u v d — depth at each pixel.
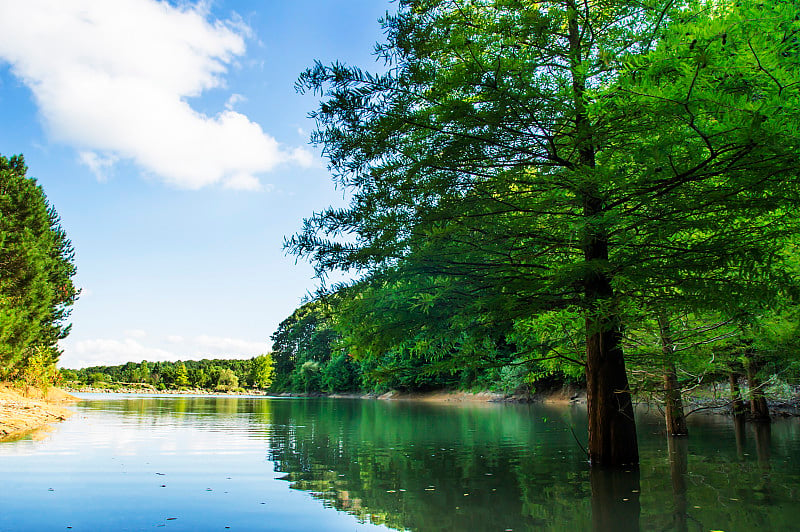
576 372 10.35
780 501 5.93
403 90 7.41
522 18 7.63
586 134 6.81
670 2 7.35
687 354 10.48
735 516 5.30
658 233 6.67
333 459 9.47
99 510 5.63
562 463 8.88
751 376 16.39
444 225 7.70
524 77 6.87
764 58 4.69
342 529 4.98
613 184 6.88
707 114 5.29
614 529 4.91
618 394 8.39
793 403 18.47
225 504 5.95
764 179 5.56
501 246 8.16
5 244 27.61
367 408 30.73
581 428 15.98
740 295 6.30
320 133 8.12
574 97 6.71
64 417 18.89
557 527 5.01
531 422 18.44
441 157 7.62
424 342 9.20
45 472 7.81
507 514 5.52
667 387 11.69
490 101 7.04
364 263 8.20
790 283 6.10
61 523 5.12
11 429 13.90
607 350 8.50
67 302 38.00
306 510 5.70
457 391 46.28
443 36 7.91
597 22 8.29
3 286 27.17
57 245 38.19
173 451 10.34
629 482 7.09
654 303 7.05
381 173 8.12
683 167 6.20
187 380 113.25
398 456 9.87
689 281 6.63
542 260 8.84
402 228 8.00
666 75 5.48
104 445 11.07
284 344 88.75
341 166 8.28
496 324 8.52
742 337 10.51
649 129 6.30
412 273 8.14
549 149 7.75
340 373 64.75
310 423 18.28
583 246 7.77
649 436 12.67
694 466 8.29
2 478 7.34
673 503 5.89
